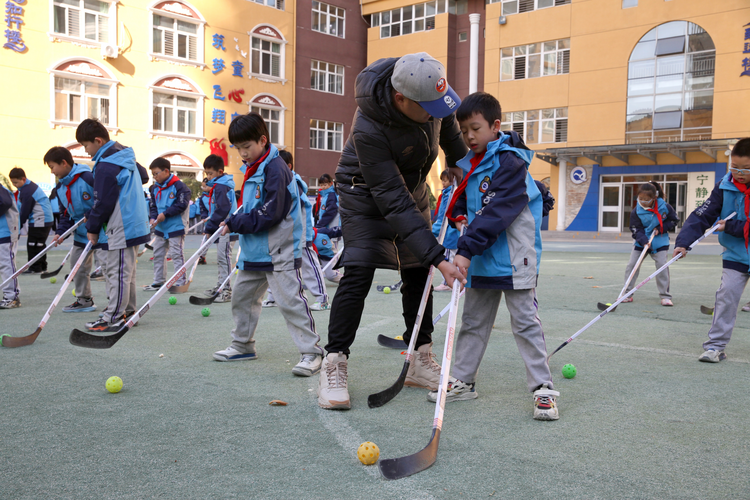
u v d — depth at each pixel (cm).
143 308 405
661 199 676
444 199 714
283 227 375
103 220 498
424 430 276
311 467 234
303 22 2814
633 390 340
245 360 411
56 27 2089
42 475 227
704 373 378
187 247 1585
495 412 302
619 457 244
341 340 315
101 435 267
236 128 371
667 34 2325
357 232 319
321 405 306
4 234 635
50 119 2070
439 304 673
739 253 407
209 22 2477
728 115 2217
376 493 212
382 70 290
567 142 2569
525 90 2658
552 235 2412
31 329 515
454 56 2923
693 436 268
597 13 2464
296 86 2800
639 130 2406
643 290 795
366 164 297
